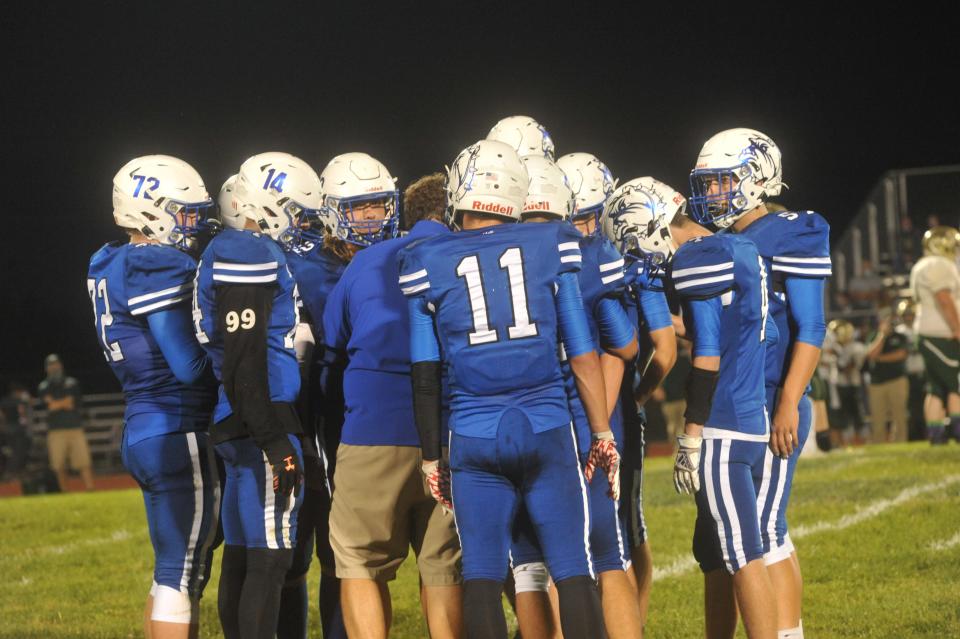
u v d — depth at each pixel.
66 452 53.06
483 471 12.93
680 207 15.53
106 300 14.39
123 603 21.59
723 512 14.00
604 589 13.94
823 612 18.39
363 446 14.41
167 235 14.77
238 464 13.98
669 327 15.27
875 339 47.66
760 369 14.32
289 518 14.05
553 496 12.84
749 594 13.88
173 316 14.14
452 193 13.57
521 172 13.50
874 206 54.62
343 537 14.50
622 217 15.21
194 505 14.27
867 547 22.31
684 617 18.55
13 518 33.62
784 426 14.56
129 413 14.42
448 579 14.51
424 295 13.05
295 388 14.19
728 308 14.04
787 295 15.00
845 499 27.66
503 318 12.77
